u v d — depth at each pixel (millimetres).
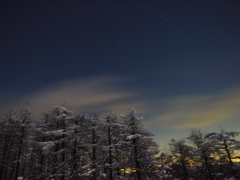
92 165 20484
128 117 22156
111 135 21328
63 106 24750
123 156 21438
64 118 22625
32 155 24547
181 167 28203
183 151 28766
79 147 20938
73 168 19531
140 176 18531
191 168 27500
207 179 26266
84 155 22109
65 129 21672
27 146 23734
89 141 23531
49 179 18938
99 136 22922
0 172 23453
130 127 22016
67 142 21328
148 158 19734
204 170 26000
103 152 20781
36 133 23188
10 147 24281
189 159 28062
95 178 19391
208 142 19234
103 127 20859
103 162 20812
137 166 19328
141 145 20469
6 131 24734
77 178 19000
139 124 21812
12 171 24062
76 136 20297
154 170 19891
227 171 19734
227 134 18547
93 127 21375
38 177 19891
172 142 29922
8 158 24453
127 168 19719
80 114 22000
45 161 23578
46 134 19922
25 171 25891
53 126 24609
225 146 18375
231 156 18000
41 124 24781
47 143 18516
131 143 20984
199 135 28203
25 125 24641
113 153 20219
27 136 24469
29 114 25750
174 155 29250
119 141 20609
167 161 30609
